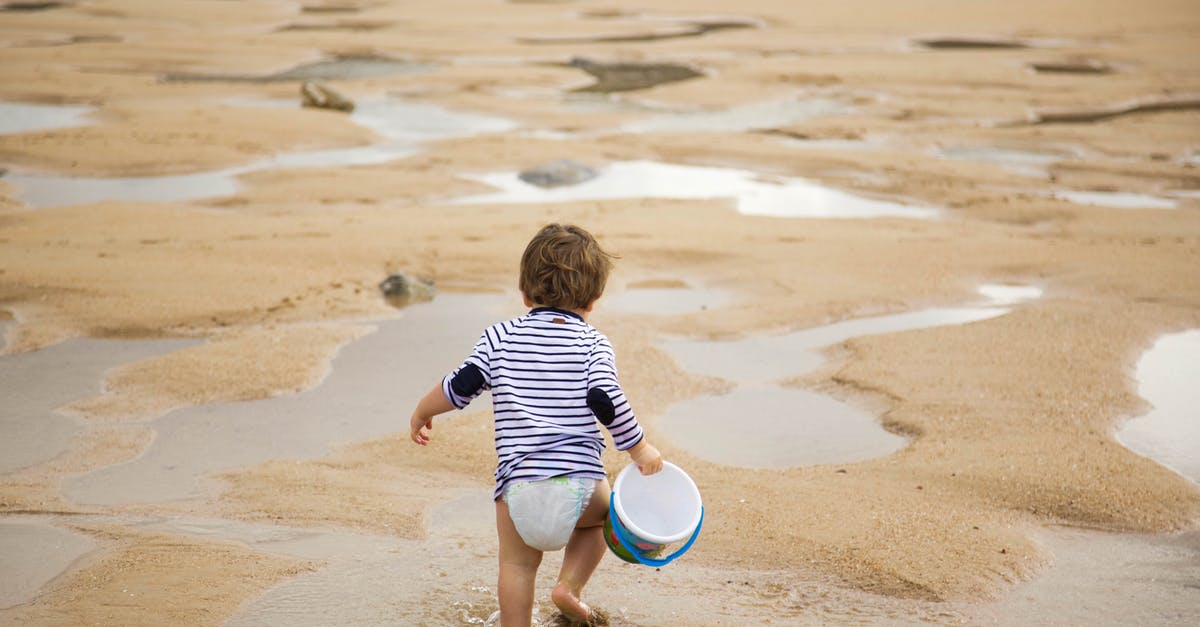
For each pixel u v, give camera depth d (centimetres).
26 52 2617
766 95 2214
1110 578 442
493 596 419
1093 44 3122
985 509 506
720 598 420
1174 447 586
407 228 1132
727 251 1044
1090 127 1870
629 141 1731
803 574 441
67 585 420
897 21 3791
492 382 368
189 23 3434
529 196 1366
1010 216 1277
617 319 834
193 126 1750
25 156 1504
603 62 2734
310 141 1705
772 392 684
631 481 374
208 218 1182
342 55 2783
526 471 352
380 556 451
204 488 525
